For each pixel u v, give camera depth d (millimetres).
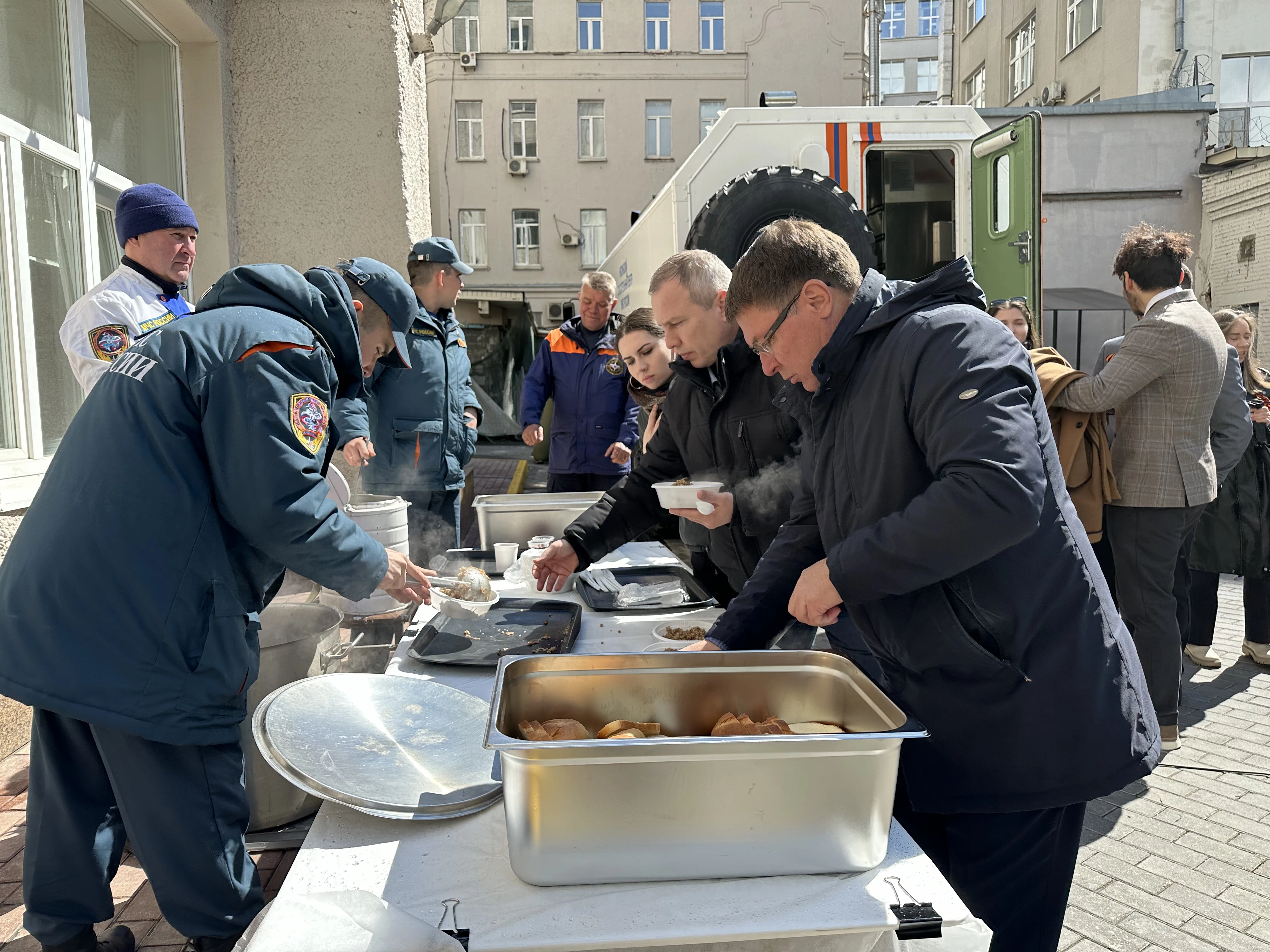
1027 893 1498
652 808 1083
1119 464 3240
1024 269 4488
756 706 1418
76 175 3580
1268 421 4027
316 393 1585
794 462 2287
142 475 1451
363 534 1615
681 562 3033
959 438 1253
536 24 23609
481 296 19375
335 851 1193
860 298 1438
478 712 1617
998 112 11289
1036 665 1375
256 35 4574
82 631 1411
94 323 2557
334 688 1630
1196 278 12641
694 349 2262
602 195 24109
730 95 23938
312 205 4715
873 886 1102
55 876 1583
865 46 24156
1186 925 2264
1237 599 5703
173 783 1473
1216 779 3100
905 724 1126
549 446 5277
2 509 2863
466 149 23953
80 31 3576
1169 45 15641
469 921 1027
